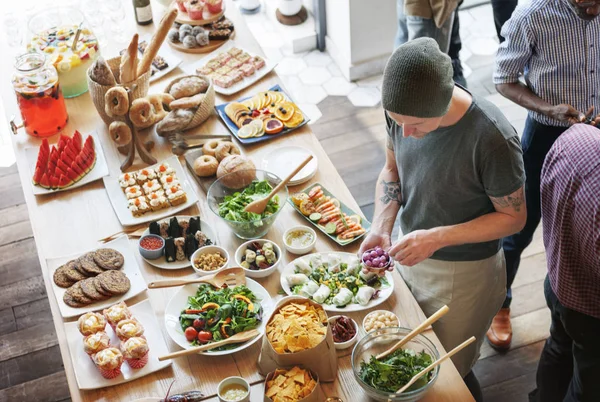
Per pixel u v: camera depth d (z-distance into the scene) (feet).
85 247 8.25
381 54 15.67
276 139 9.66
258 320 7.18
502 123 6.95
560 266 6.64
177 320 7.27
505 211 7.25
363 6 14.66
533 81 9.27
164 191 8.79
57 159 9.14
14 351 11.12
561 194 6.38
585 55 8.82
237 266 7.72
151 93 10.30
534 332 11.00
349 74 15.71
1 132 14.67
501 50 9.32
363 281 7.68
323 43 16.49
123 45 11.21
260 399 6.66
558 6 8.68
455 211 7.54
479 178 7.18
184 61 11.00
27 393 10.59
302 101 15.33
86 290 7.54
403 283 7.73
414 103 6.37
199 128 9.80
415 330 6.50
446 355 6.29
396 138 7.68
